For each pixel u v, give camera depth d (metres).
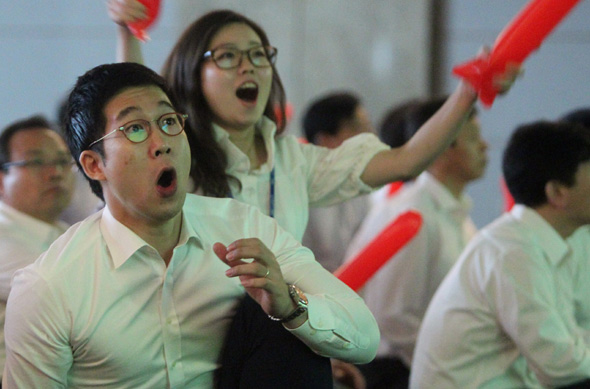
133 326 2.41
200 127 3.33
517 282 3.62
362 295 5.26
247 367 2.45
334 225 6.22
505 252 3.71
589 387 3.64
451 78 8.93
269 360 2.43
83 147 2.44
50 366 2.35
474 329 3.78
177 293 2.48
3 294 3.56
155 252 2.42
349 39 8.66
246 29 3.38
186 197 2.64
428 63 8.75
